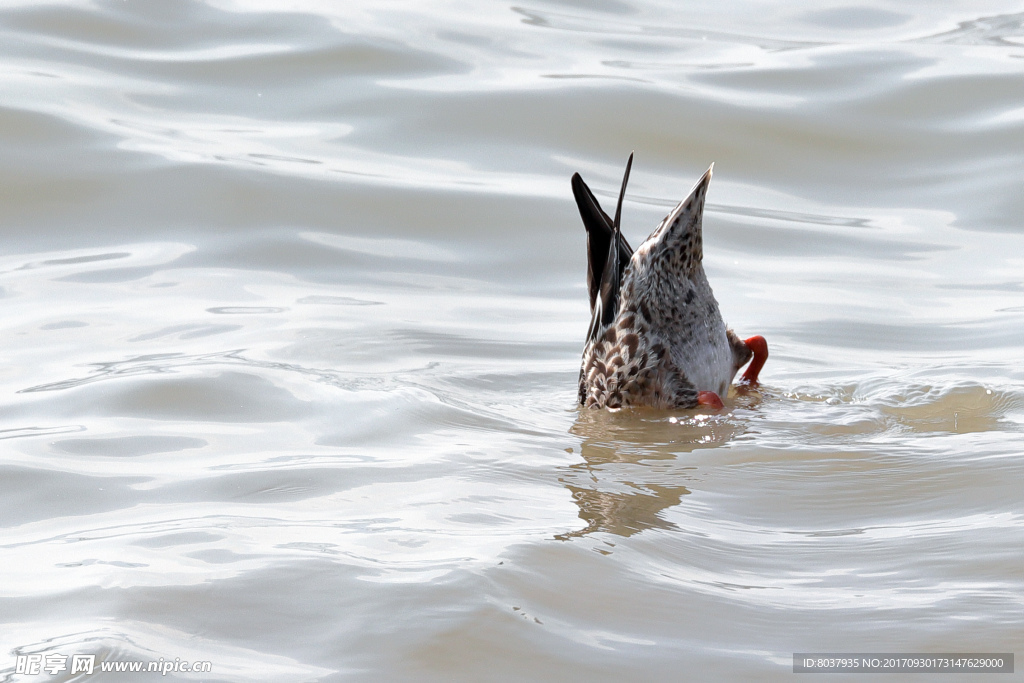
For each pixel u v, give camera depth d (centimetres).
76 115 1928
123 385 1099
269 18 2383
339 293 1476
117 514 809
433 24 2420
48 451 943
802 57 2284
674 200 1830
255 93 2095
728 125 2030
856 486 852
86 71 2106
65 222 1670
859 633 623
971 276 1549
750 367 1187
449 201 1769
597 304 1143
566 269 1611
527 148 1964
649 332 1084
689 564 711
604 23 2530
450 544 733
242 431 997
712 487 857
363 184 1797
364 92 2112
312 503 822
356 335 1305
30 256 1568
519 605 648
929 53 2288
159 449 950
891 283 1541
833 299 1487
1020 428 988
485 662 593
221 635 619
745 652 605
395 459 923
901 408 1076
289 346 1252
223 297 1432
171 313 1359
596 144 1983
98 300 1404
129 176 1770
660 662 595
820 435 992
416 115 2036
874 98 2109
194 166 1797
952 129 2014
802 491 846
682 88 2127
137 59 2183
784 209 1825
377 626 624
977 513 788
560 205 1773
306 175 1809
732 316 1434
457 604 645
